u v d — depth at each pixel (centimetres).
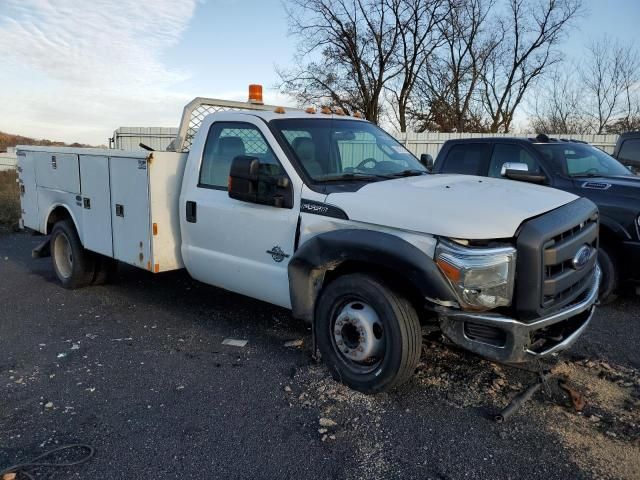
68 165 628
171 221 522
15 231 1163
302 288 404
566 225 344
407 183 403
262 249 441
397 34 3081
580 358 443
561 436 328
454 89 3269
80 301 622
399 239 347
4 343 491
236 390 394
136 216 527
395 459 308
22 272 773
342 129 486
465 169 754
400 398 376
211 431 339
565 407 362
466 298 328
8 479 288
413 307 363
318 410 362
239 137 469
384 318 357
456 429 337
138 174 514
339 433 334
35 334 515
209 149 495
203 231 492
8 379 416
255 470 300
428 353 446
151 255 514
